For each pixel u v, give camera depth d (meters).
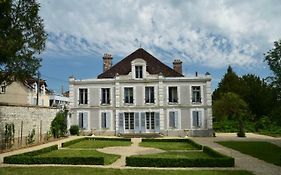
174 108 41.97
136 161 16.53
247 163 17.45
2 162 17.78
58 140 34.41
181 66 47.88
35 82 55.97
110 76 44.88
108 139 35.16
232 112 45.88
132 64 42.69
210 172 14.55
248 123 55.62
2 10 20.86
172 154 21.41
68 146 27.47
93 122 42.59
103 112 42.62
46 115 34.44
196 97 42.19
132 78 42.56
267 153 21.81
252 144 28.38
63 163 17.03
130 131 42.06
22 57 22.92
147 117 42.34
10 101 48.69
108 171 14.70
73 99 43.06
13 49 21.36
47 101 63.41
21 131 28.17
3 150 24.62
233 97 45.25
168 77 42.69
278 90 22.77
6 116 25.69
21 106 28.36
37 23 23.50
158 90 42.25
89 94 42.94
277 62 22.72
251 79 68.81
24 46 22.94
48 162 17.06
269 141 31.67
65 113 39.41
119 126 42.06
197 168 15.81
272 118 23.34
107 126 42.34
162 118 41.94
